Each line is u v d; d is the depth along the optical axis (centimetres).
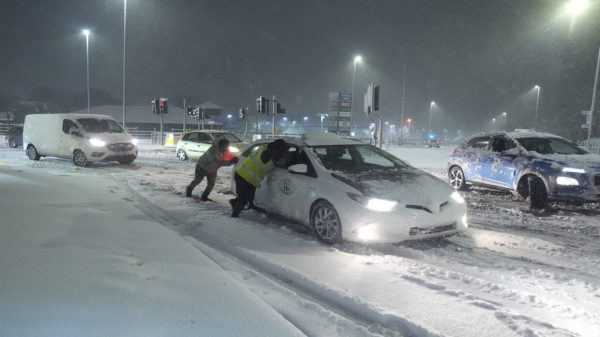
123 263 450
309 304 406
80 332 302
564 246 671
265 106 2391
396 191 624
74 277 391
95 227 602
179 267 463
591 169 919
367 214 600
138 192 1041
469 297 434
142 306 352
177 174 1495
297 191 705
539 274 523
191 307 363
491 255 610
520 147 1073
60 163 1672
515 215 901
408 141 6062
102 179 1220
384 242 599
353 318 402
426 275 502
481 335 360
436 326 375
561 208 988
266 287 454
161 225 667
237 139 2041
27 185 914
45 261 426
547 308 420
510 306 424
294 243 624
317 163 702
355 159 756
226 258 548
